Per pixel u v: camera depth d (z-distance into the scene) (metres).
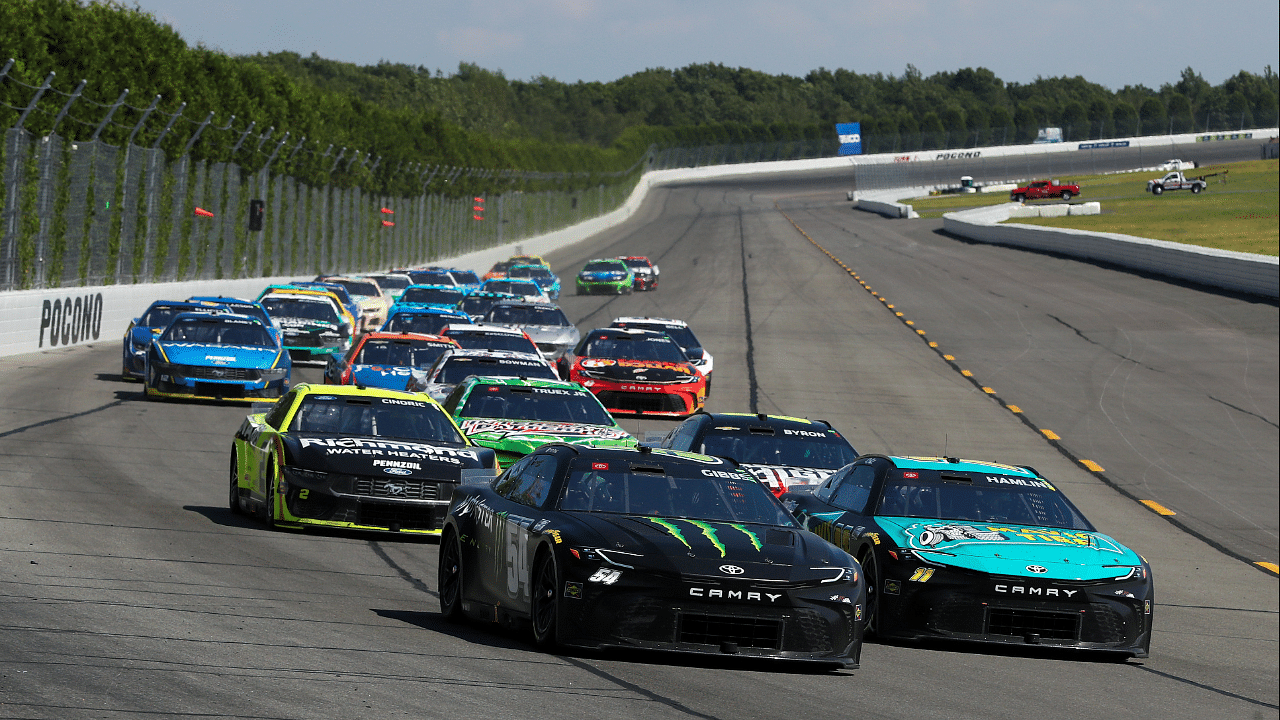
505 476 35.41
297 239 199.00
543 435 53.25
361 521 46.00
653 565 28.83
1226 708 31.61
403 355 78.25
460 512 35.31
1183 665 37.84
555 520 30.55
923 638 35.09
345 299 131.88
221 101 167.00
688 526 30.83
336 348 109.31
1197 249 195.88
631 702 25.53
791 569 29.69
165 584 35.56
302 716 22.28
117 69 137.50
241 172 173.62
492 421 54.97
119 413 76.88
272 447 47.00
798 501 43.59
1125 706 30.42
